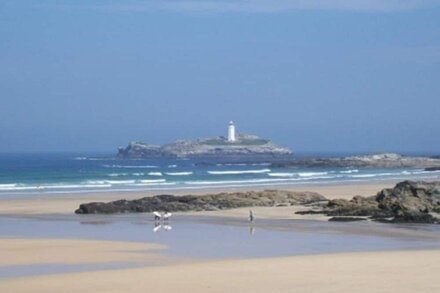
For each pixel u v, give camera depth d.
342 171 151.00
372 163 184.12
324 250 33.06
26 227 44.00
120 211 54.41
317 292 21.41
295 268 26.16
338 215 51.16
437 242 36.50
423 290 21.66
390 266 26.53
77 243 35.16
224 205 58.44
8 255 30.83
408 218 47.47
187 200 58.84
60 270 26.94
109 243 35.34
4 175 123.00
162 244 35.19
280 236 39.25
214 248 33.72
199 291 21.75
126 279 23.94
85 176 118.56
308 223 46.78
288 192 64.62
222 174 129.88
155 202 57.03
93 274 25.08
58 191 80.44
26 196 71.62
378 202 52.91
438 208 49.66
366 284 22.66
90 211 53.66
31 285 22.98
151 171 145.62
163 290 21.95
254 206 59.06
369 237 38.78
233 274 24.81
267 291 21.64
